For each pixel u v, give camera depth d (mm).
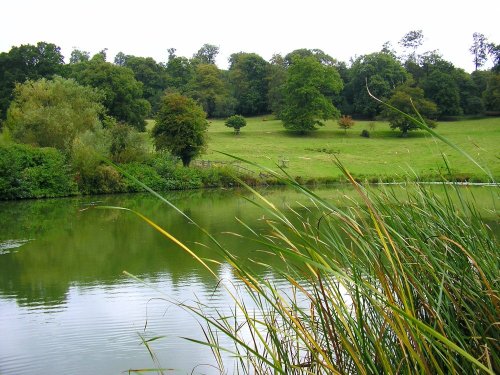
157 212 25000
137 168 38219
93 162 35312
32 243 16359
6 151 32312
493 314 2617
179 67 95188
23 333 7949
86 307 9219
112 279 11273
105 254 14266
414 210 3240
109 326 8062
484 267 2713
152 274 11508
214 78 87812
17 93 43656
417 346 2367
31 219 22797
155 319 8172
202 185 40406
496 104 73750
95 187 36188
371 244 2760
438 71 75312
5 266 13016
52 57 65625
